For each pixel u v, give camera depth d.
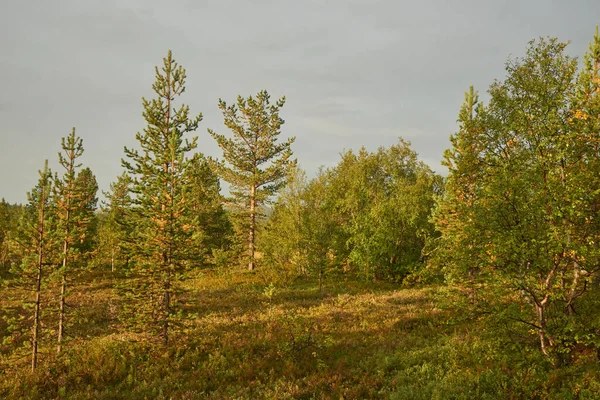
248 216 40.12
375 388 11.23
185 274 15.70
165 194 15.62
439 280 28.94
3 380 12.93
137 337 15.62
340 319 19.55
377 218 33.44
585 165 10.17
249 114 40.09
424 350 13.59
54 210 16.38
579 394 8.75
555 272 9.92
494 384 10.02
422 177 37.09
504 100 14.15
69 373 13.19
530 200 10.13
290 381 11.93
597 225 9.54
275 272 32.34
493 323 10.89
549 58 13.12
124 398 11.39
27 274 14.28
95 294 28.78
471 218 10.96
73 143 17.30
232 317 20.70
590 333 9.34
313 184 32.91
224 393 11.33
